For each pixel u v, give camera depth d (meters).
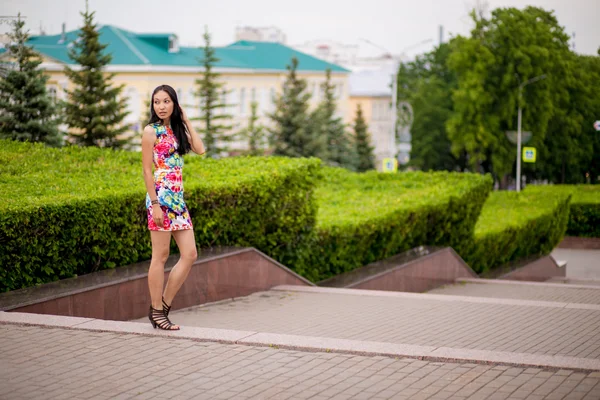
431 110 81.94
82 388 6.49
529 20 69.31
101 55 42.47
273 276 14.10
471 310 11.45
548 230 29.19
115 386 6.55
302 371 7.03
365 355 7.55
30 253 10.27
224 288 12.79
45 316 8.65
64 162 14.29
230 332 8.23
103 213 11.12
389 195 21.81
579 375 6.90
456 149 70.81
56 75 70.88
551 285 19.30
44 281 10.57
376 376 6.90
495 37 68.50
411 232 19.61
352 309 11.78
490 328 10.06
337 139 75.19
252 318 11.12
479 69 67.94
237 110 88.94
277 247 15.07
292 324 10.61
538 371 7.01
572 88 73.44
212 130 56.53
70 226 10.70
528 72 68.38
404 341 9.40
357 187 23.88
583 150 74.44
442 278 19.98
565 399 6.28
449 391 6.49
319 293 13.49
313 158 15.71
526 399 6.29
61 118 34.81
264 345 7.84
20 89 33.72
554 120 72.81
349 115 114.06
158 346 7.77
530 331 9.81
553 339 9.32
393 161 62.88
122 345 7.77
